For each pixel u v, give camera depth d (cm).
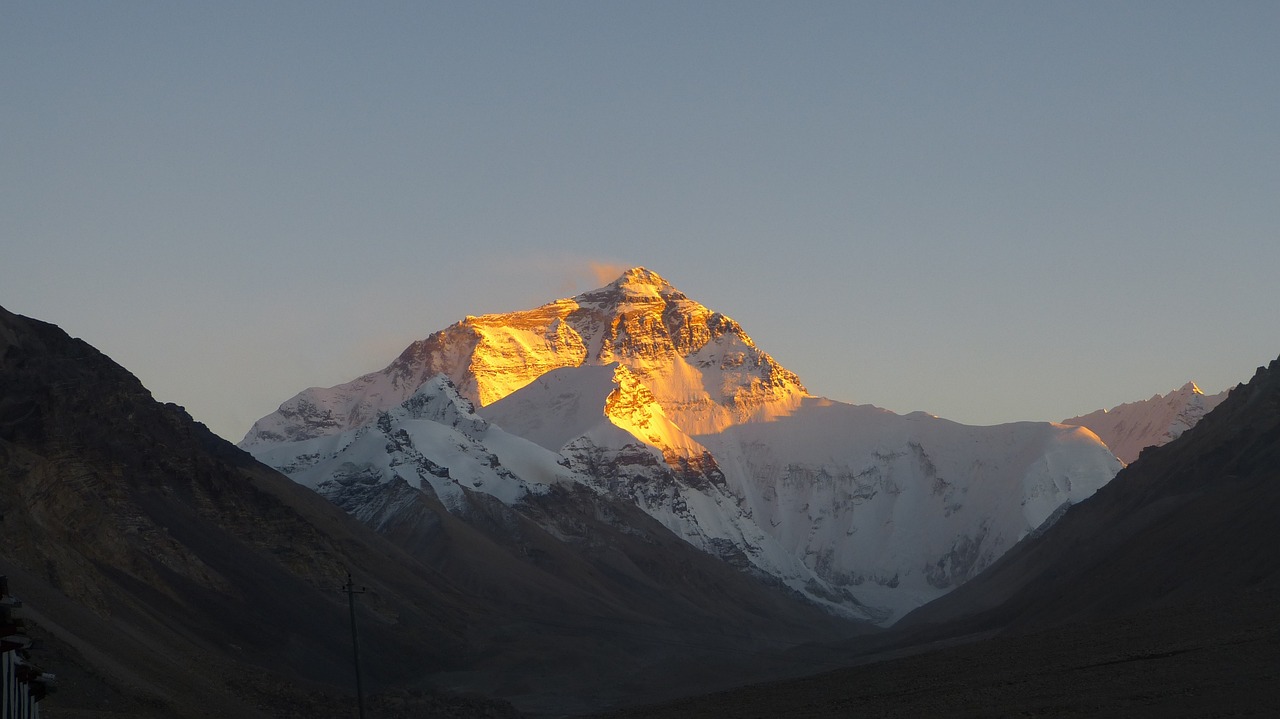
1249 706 8038
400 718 16925
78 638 13425
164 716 12306
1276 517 17325
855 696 12294
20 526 15512
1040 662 11806
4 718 5469
